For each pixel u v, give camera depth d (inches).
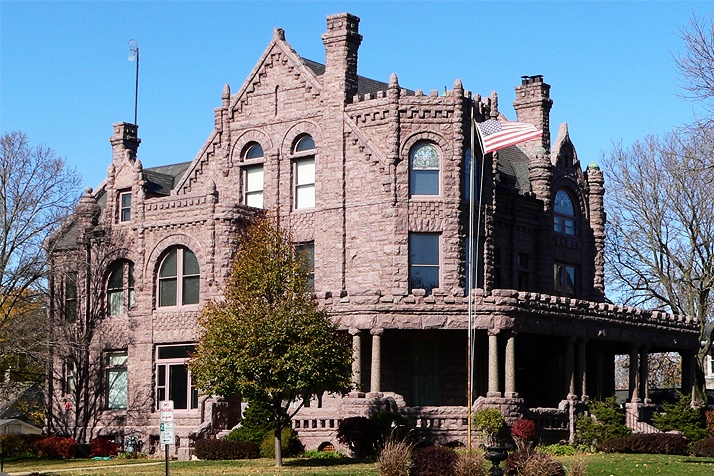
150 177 2218.3
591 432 1738.4
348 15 1929.1
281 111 1994.3
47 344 1968.5
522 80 2337.6
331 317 1743.4
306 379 1445.6
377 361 1710.1
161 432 1221.7
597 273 2271.2
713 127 1350.9
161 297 1987.0
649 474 1314.0
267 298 1531.7
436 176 1865.2
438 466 1196.5
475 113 1920.5
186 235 1939.0
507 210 2053.4
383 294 1728.6
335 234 1894.7
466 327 1721.2
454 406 1752.0
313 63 2110.0
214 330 1481.3
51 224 2055.9
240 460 1578.5
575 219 2255.2
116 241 2054.6
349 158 1900.8
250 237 1672.0
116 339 2028.8
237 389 1451.8
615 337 1968.5
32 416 2529.5
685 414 1849.2
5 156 2028.8
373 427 1583.4
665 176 2461.9
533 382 2031.3
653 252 2486.5
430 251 1856.5
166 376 1959.9
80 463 1737.2
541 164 2146.9
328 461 1517.0
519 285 2102.6
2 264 2011.6
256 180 2023.9
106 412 2023.9
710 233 2402.8
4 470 1612.9
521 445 1353.3
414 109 1860.2
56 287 2175.2
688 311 2495.1
